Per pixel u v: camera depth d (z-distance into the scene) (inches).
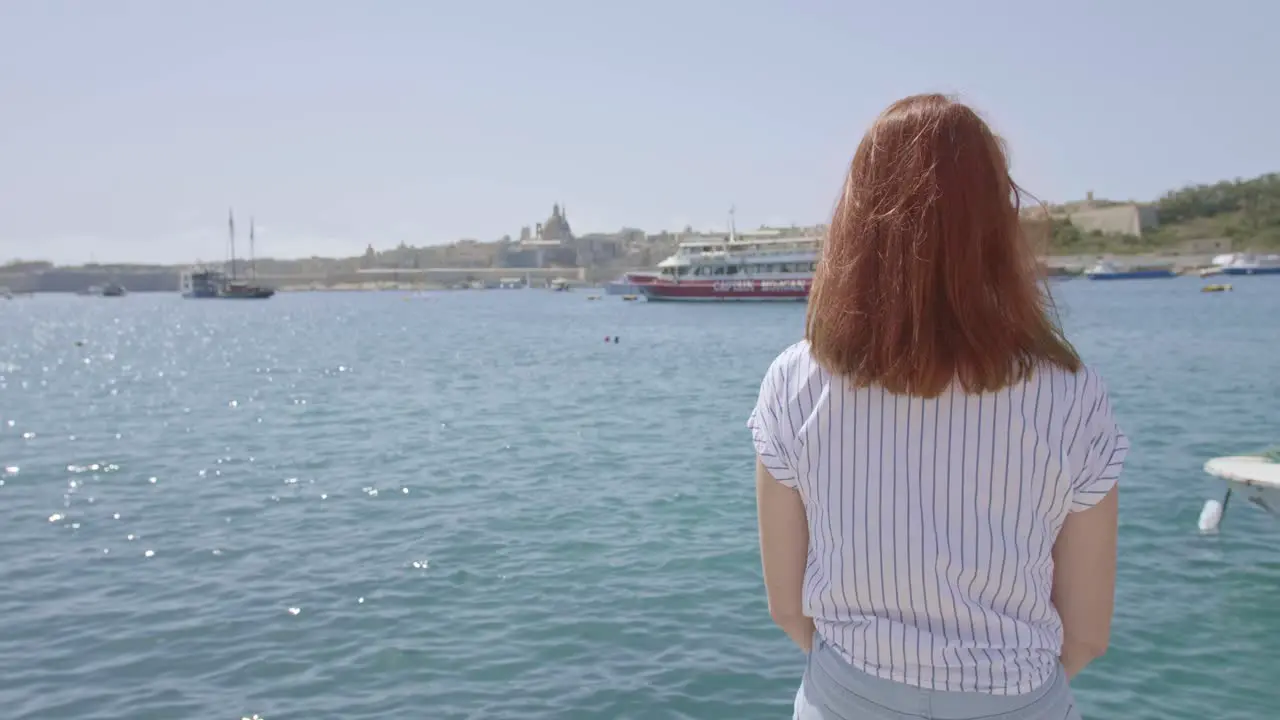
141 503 568.1
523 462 693.3
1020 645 84.4
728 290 4037.9
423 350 2059.5
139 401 1176.8
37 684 307.7
